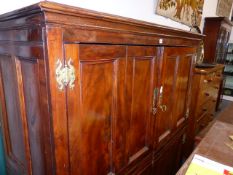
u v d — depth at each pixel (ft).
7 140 3.31
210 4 10.30
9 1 2.97
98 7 4.13
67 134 1.99
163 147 4.18
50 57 1.66
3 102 3.11
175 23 7.06
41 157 2.26
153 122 3.56
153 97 3.36
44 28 1.59
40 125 2.10
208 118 8.11
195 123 6.51
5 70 2.78
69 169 2.11
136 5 5.06
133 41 2.54
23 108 2.46
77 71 1.93
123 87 2.63
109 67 2.35
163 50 3.27
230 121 5.46
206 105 7.36
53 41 1.65
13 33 2.21
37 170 2.47
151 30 2.76
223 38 11.07
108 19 2.03
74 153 2.12
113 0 4.41
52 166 2.00
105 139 2.57
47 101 1.80
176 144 4.93
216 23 9.69
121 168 2.99
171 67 3.73
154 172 4.09
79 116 2.07
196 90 6.27
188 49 4.22
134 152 3.29
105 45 2.19
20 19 1.91
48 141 1.96
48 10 1.52
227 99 15.25
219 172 2.36
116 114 2.63
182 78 4.33
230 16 14.61
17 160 3.10
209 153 2.79
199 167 2.44
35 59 1.85
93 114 2.27
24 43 2.00
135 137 3.21
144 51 2.85
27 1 3.18
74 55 1.86
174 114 4.39
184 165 2.50
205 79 6.39
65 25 1.70
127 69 2.61
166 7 6.07
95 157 2.46
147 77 3.11
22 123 2.53
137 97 2.99
